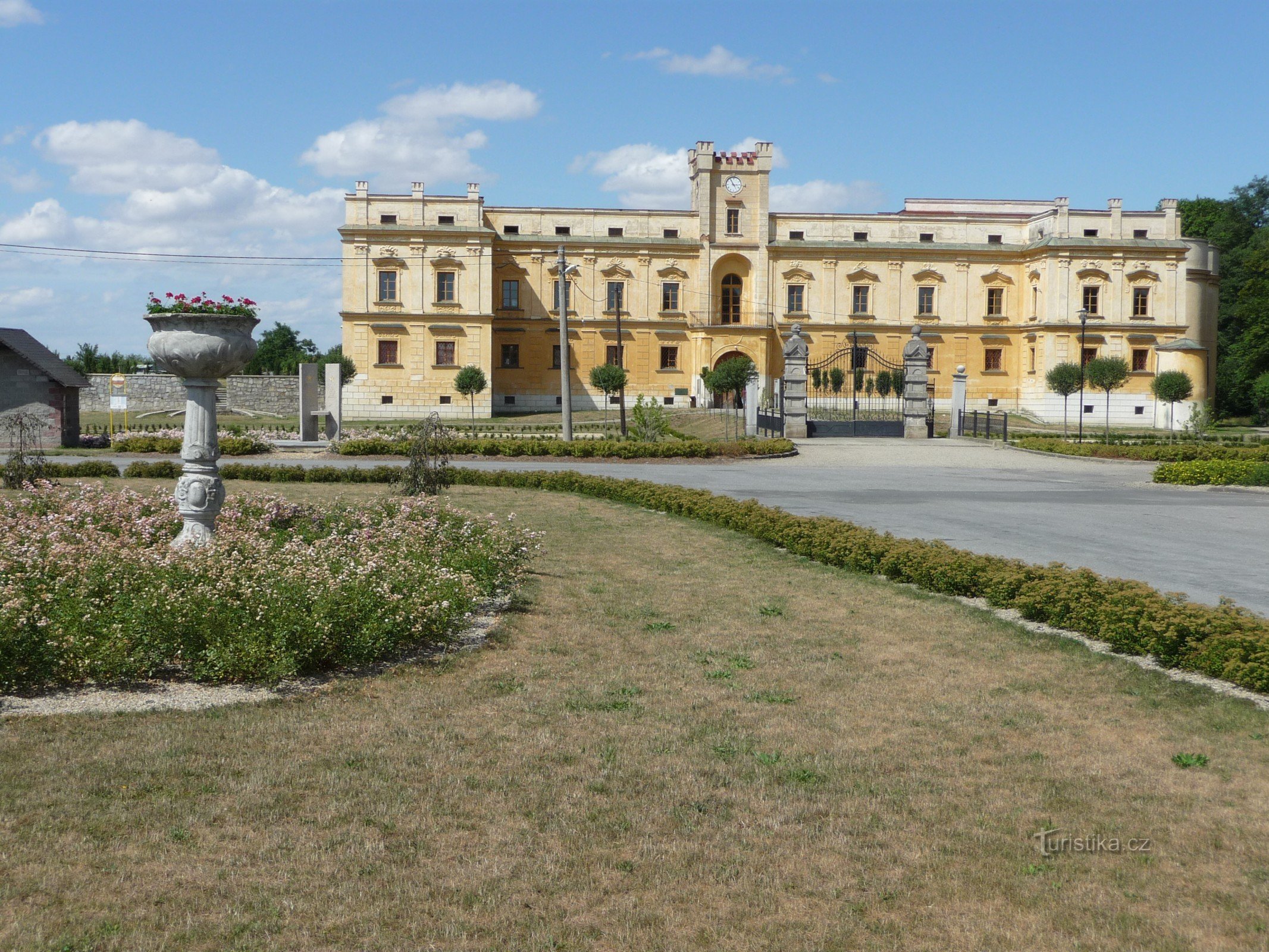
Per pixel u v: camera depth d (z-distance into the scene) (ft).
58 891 16.97
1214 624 30.35
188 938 15.88
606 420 192.75
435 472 68.69
